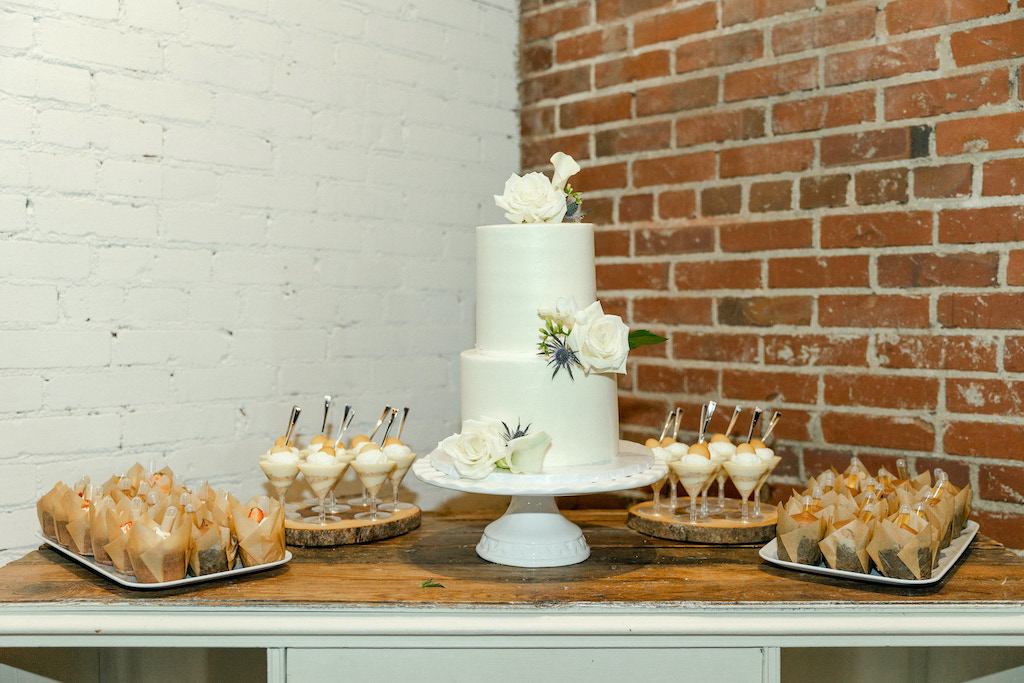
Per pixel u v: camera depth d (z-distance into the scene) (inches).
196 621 42.2
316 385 70.6
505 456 45.1
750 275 68.3
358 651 42.9
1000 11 55.9
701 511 57.0
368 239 73.7
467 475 45.4
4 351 55.0
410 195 76.6
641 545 54.0
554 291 48.3
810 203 64.8
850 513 47.4
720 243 70.0
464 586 45.8
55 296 56.9
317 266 70.5
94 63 58.2
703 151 70.7
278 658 42.9
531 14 83.1
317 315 70.6
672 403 73.4
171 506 46.6
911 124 59.9
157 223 61.5
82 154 57.8
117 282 59.7
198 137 63.4
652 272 74.5
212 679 59.3
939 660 53.9
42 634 42.2
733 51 68.7
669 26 72.6
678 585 45.8
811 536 46.8
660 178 73.7
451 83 79.4
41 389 56.6
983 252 57.1
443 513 62.9
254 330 66.8
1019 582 45.5
